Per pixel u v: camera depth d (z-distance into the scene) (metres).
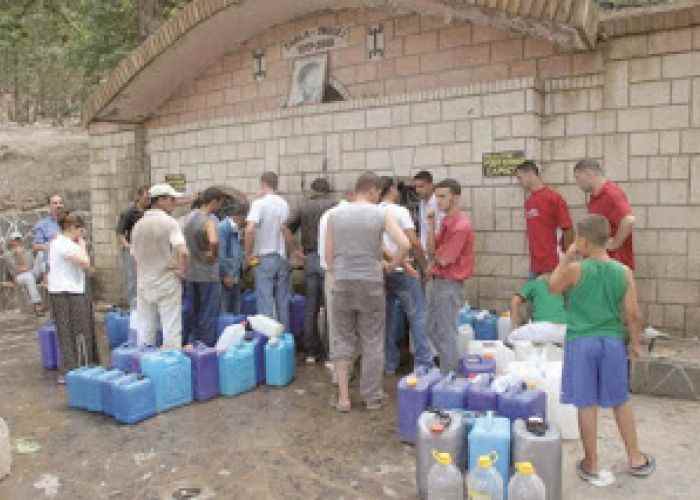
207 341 7.23
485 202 7.28
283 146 9.04
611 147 6.66
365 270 5.34
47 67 22.77
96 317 9.99
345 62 8.50
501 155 7.13
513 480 3.43
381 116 8.05
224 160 9.76
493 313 7.07
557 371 4.83
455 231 5.53
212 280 7.14
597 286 3.89
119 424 5.28
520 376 4.62
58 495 4.06
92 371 5.69
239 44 9.54
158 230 6.27
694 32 6.18
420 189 7.01
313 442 4.80
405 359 7.08
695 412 5.11
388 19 8.05
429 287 5.80
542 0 6.15
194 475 4.29
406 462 4.43
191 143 10.16
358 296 5.34
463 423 4.00
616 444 4.56
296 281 8.86
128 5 14.21
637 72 6.48
